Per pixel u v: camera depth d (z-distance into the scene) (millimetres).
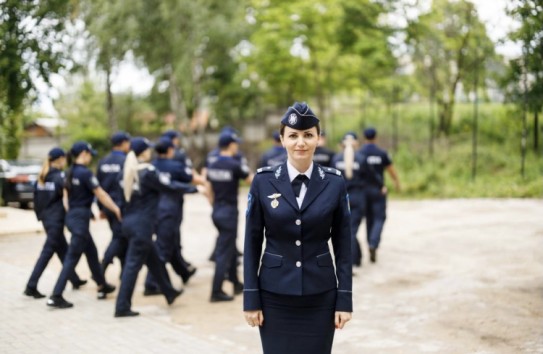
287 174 3773
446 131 26016
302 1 27156
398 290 8375
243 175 8039
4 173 19266
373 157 10086
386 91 28734
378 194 10227
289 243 3715
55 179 7941
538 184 18516
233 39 31219
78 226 7637
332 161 9969
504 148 23047
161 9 28734
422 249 11289
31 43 11547
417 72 27281
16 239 12586
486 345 6004
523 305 7352
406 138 27500
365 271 9609
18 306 7520
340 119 33156
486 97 24062
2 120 13477
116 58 29281
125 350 5867
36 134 48906
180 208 8984
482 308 7297
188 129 34875
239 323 7074
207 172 8094
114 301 7922
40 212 8055
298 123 3652
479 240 11773
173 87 34156
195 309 7711
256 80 35812
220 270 8062
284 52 28828
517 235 12031
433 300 7766
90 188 7652
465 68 23344
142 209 7254
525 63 9477
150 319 7047
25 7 11250
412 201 19516
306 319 3719
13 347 5934
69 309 7445
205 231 15000
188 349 5922
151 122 42844
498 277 8781
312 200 3705
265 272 3756
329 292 3760
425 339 6277
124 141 8938
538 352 5766
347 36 26016
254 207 3789
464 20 22219
